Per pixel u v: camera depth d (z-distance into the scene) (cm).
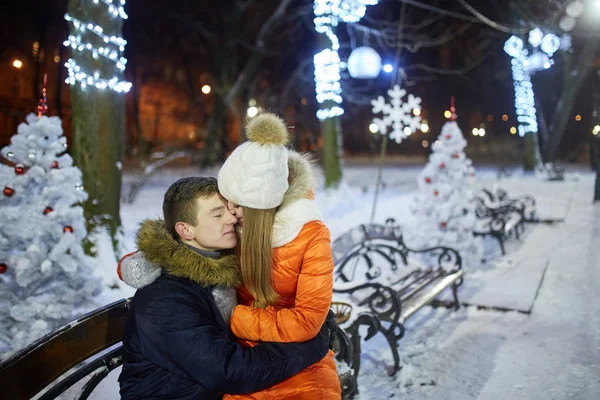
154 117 3606
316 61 1166
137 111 2809
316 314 202
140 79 2894
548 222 930
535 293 515
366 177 1959
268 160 193
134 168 2417
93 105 543
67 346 219
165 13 2327
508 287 537
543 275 590
